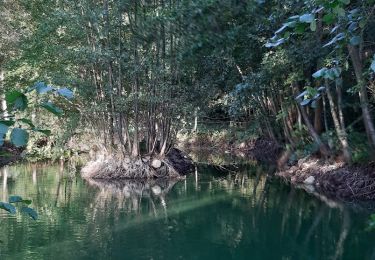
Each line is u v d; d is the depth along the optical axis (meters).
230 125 22.33
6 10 15.09
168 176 13.83
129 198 10.90
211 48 5.41
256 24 6.59
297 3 5.04
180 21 5.20
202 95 13.90
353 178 10.97
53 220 8.67
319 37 8.72
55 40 13.08
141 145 14.18
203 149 22.17
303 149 14.18
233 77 13.71
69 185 12.48
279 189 11.99
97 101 13.45
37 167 15.76
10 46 15.26
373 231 8.01
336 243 7.48
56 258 6.55
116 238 7.61
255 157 18.84
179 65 11.71
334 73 2.21
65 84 12.78
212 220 8.88
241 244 7.43
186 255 6.83
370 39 4.93
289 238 7.76
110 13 12.09
